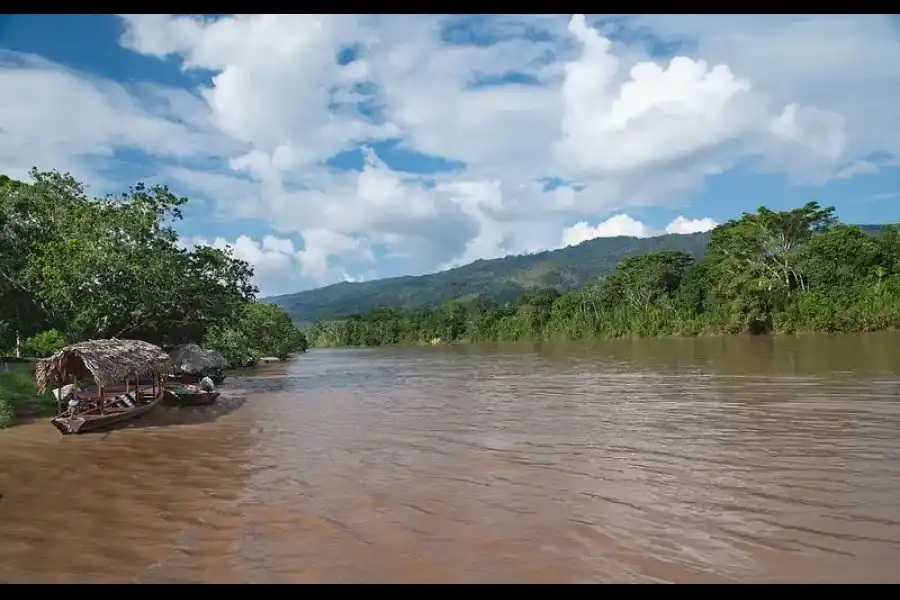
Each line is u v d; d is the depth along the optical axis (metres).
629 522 10.41
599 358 50.22
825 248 75.44
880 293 68.94
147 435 19.11
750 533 9.80
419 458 15.37
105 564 9.20
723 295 80.81
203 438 18.58
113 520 11.08
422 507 11.45
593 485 12.59
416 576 8.62
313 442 17.73
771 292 75.31
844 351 43.72
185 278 32.56
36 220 29.73
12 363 32.25
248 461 15.48
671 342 71.69
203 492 12.75
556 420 20.28
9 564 9.24
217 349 47.66
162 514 11.37
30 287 30.02
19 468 15.00
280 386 35.12
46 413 23.11
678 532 9.92
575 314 101.31
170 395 25.59
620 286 99.56
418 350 94.31
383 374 43.44
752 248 80.50
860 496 11.45
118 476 14.15
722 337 76.44
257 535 10.22
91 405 22.42
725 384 27.92
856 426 17.52
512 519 10.70
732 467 13.67
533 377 36.00
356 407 25.14
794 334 71.31
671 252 99.56
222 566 9.06
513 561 9.00
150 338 38.06
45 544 9.98
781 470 13.30
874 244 75.31
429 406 24.94
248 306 61.09
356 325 145.50
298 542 9.88
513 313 119.56
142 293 29.08
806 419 18.73
